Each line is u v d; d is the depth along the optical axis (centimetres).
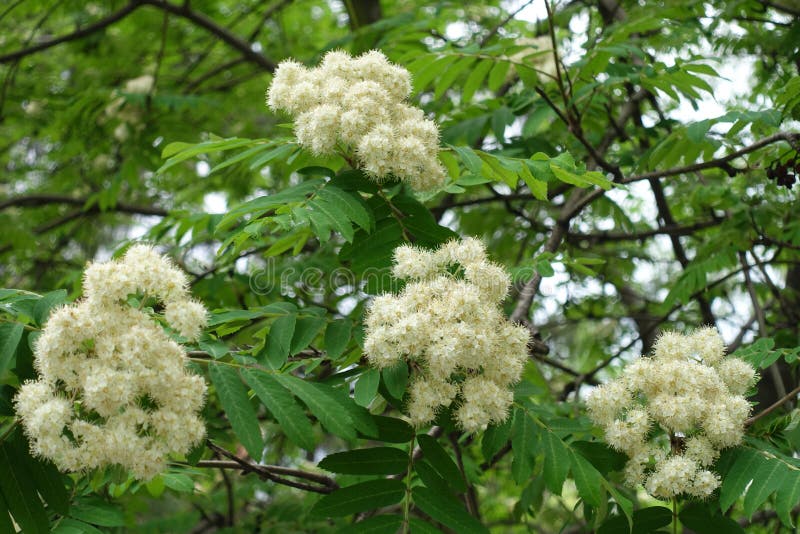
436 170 318
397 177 319
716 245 495
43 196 830
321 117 306
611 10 561
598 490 293
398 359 283
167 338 259
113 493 399
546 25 642
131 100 687
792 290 588
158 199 970
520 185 688
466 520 288
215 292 546
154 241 505
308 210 293
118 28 931
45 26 949
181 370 258
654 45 515
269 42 988
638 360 313
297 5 975
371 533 279
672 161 471
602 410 308
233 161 335
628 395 308
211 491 675
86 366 249
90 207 807
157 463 252
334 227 290
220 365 279
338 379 303
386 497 289
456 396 295
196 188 900
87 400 242
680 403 296
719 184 560
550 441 308
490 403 279
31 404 245
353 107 307
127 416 248
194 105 692
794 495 285
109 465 271
